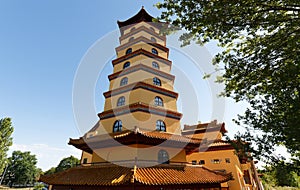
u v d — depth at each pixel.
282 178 7.91
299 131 6.50
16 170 97.38
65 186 17.34
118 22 27.95
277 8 8.00
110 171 15.96
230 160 26.42
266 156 7.79
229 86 10.58
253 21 8.37
